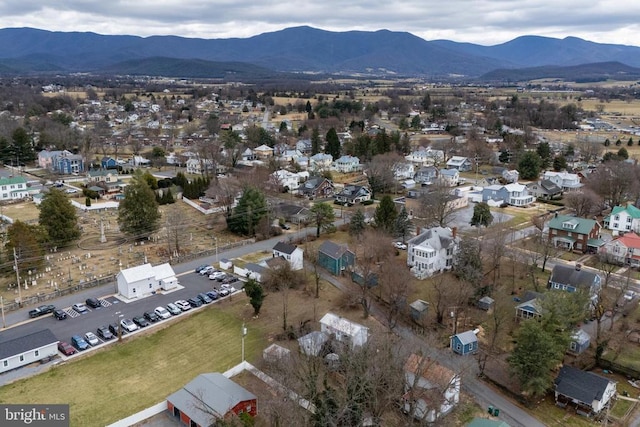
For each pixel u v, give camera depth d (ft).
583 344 182.91
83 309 207.10
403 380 141.59
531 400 156.66
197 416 138.41
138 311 209.05
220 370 169.89
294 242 287.28
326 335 175.83
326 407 130.72
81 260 258.78
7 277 233.35
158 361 175.83
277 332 192.03
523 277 241.14
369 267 227.40
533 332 156.04
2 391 157.07
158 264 253.85
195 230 311.47
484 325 201.26
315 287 231.50
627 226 307.78
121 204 290.97
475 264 233.14
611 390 157.07
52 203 272.10
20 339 173.58
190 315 206.90
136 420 143.54
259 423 142.41
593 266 258.16
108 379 164.96
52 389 158.92
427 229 274.57
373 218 312.91
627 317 207.00
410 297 221.25
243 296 223.71
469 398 157.99
